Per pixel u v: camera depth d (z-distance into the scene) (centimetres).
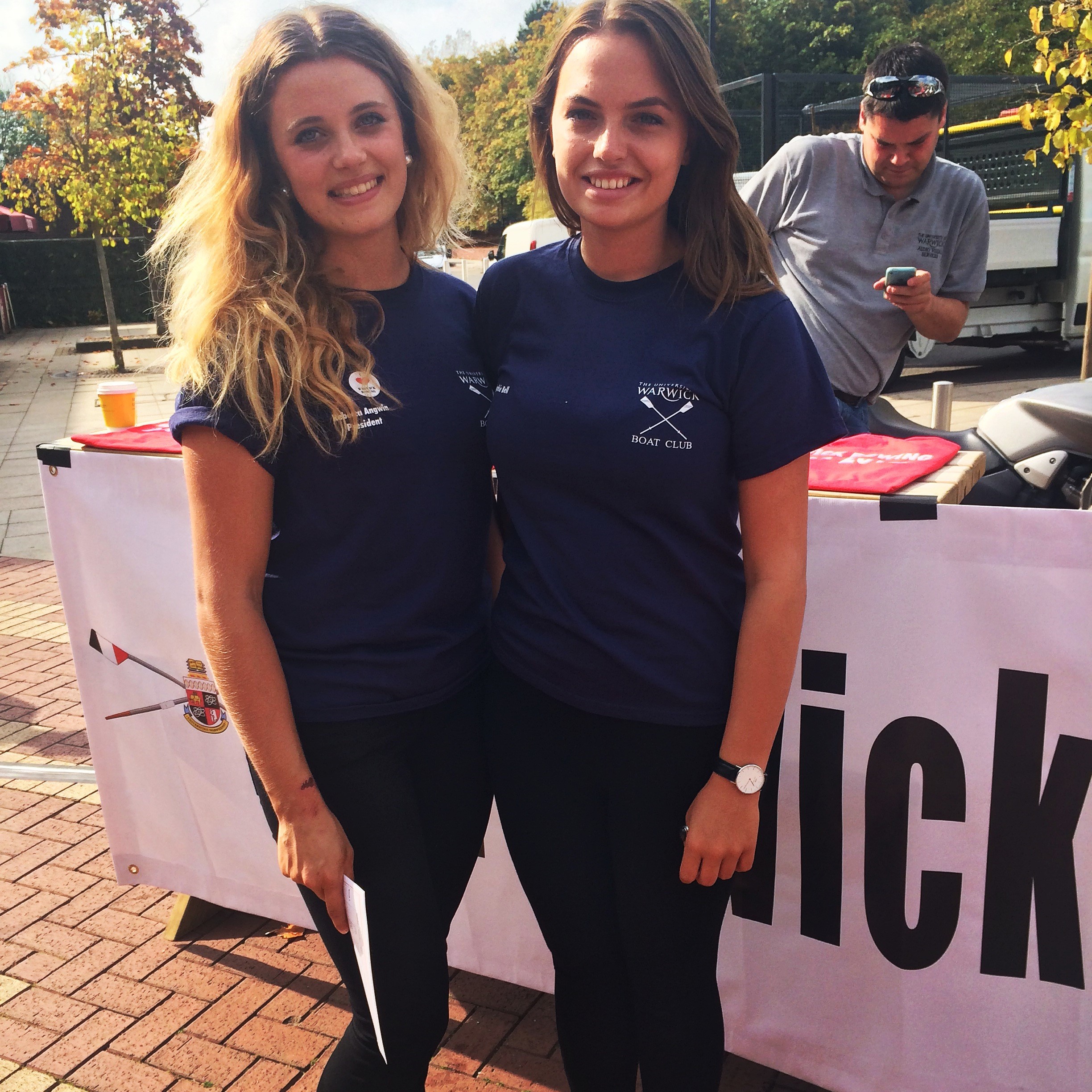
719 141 129
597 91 129
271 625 142
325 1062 203
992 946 162
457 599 151
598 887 144
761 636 129
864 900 171
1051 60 399
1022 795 156
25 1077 202
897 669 161
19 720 367
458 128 159
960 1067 168
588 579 136
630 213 132
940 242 265
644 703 135
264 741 135
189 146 1311
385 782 143
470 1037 209
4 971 235
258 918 252
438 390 144
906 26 2986
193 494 132
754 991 184
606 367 133
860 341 272
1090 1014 157
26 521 653
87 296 2459
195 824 239
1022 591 151
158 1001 223
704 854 134
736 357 128
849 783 168
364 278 148
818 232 270
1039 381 932
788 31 3106
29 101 1327
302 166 138
